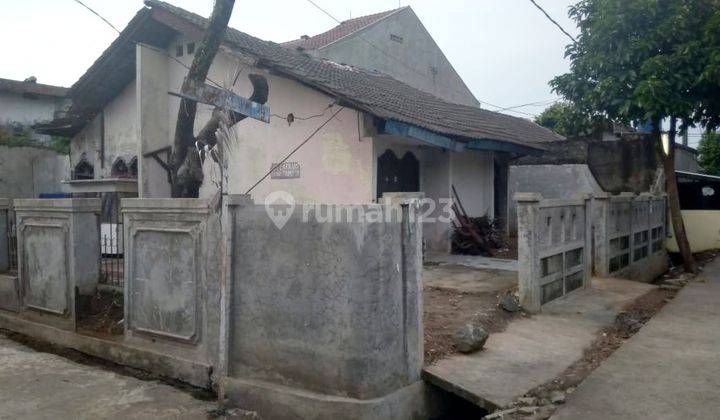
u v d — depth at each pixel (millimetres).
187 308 5492
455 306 7082
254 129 10648
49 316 7090
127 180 11297
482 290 7898
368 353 4367
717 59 9125
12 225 8289
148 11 10977
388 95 12242
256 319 4910
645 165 13844
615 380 4926
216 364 5215
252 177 10695
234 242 5074
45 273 7129
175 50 11828
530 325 6574
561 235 7965
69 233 6785
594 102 10555
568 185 15008
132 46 11641
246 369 4977
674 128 11422
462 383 4742
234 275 5066
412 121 9180
